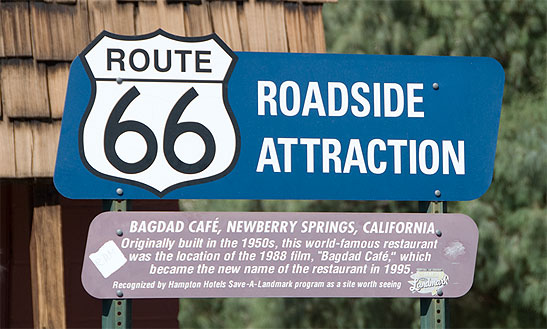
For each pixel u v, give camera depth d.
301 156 4.47
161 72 4.41
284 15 5.27
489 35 10.66
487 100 4.66
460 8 10.80
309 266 4.36
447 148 4.60
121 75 4.37
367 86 4.56
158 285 4.25
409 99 4.59
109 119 4.35
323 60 4.54
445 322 4.50
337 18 11.23
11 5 5.05
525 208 10.31
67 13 5.09
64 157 4.30
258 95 4.46
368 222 4.43
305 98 4.50
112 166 4.34
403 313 11.00
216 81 4.44
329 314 11.43
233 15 5.20
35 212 4.93
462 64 4.66
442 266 4.48
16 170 4.81
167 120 4.39
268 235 4.34
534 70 10.74
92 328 6.20
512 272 10.52
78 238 6.26
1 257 6.09
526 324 10.87
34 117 4.91
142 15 5.12
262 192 4.42
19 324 6.09
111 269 4.22
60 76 5.00
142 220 4.26
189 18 5.16
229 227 4.31
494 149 4.64
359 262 4.41
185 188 4.38
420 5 10.98
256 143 4.44
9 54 4.98
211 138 4.42
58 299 4.90
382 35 10.80
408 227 4.48
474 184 4.61
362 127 4.54
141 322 6.19
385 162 4.54
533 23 10.70
